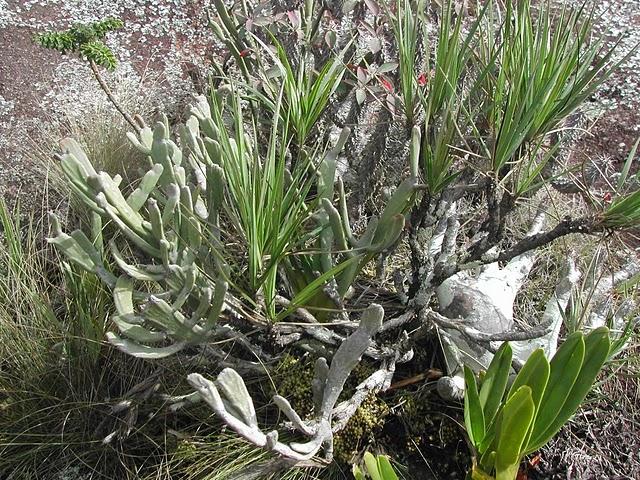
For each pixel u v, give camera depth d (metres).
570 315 0.99
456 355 0.90
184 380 0.92
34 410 0.95
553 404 0.75
